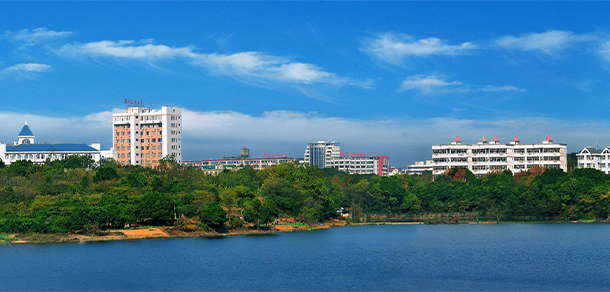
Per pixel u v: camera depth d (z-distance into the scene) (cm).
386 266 16025
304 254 17700
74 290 13150
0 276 14162
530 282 14150
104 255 16638
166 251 17525
